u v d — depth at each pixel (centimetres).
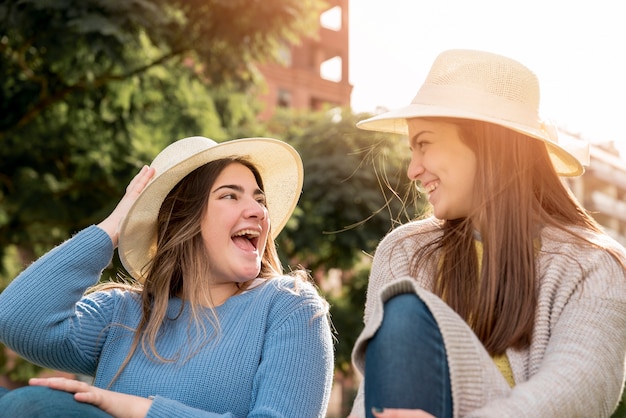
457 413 134
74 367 221
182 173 224
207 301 216
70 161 878
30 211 838
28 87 803
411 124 187
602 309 156
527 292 165
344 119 1176
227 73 888
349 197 1082
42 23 679
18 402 160
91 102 829
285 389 201
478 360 138
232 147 225
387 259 198
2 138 827
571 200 183
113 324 221
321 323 215
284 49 898
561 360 146
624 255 166
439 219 194
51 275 213
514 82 182
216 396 202
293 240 1082
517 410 134
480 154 177
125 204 225
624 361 157
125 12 678
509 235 171
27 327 210
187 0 788
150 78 862
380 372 136
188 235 220
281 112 1474
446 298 178
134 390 206
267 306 213
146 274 238
